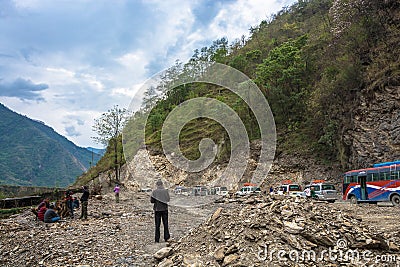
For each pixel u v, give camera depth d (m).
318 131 46.34
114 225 16.25
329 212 10.05
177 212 21.47
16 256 11.27
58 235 13.76
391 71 34.78
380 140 33.75
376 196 26.22
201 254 8.78
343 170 39.94
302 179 43.12
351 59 40.09
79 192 37.12
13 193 35.97
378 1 39.44
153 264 9.21
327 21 61.25
